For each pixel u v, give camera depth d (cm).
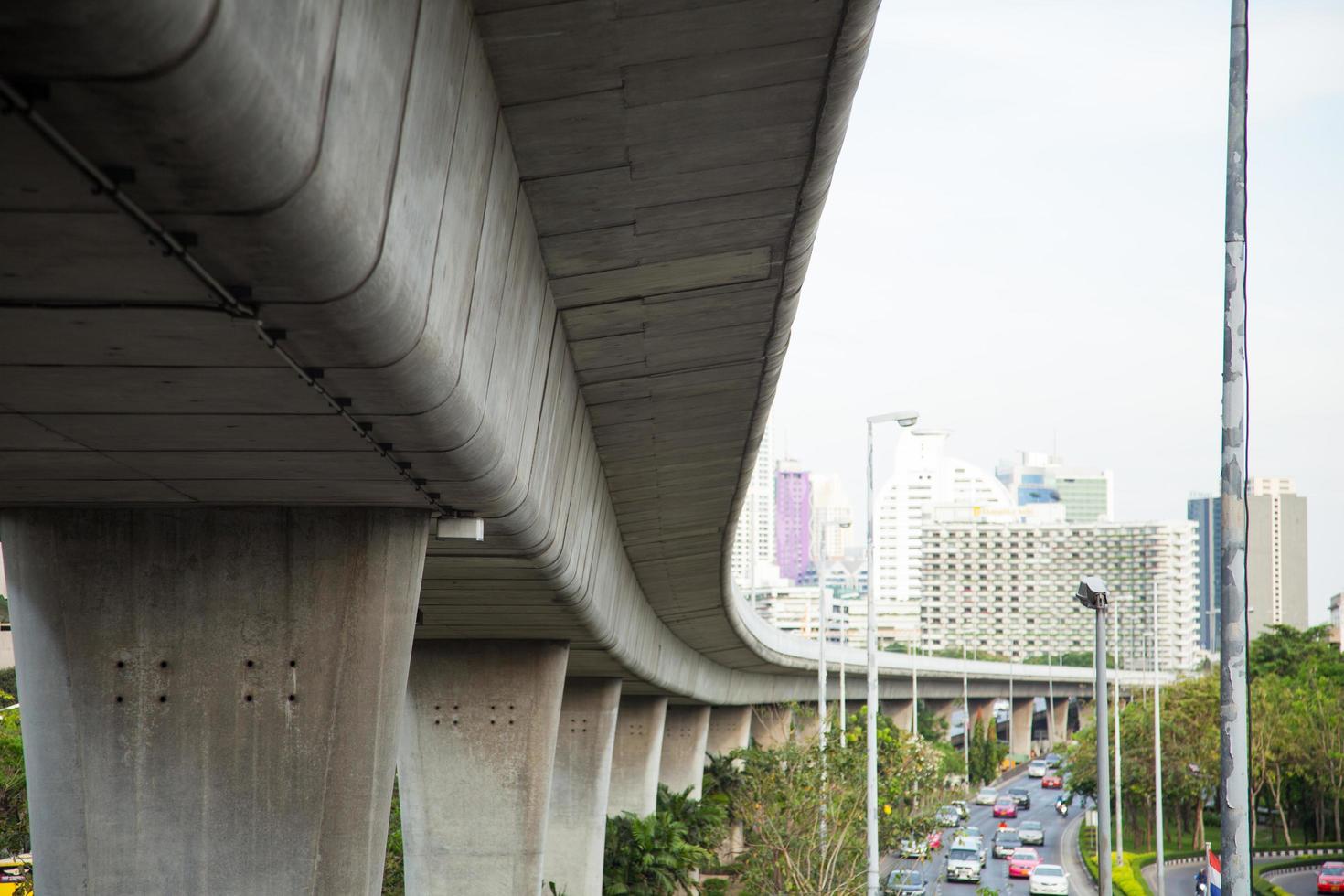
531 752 2933
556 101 1069
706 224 1376
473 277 1038
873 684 3425
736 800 5669
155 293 717
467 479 1261
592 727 4344
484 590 2222
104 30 467
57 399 938
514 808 2911
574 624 2723
